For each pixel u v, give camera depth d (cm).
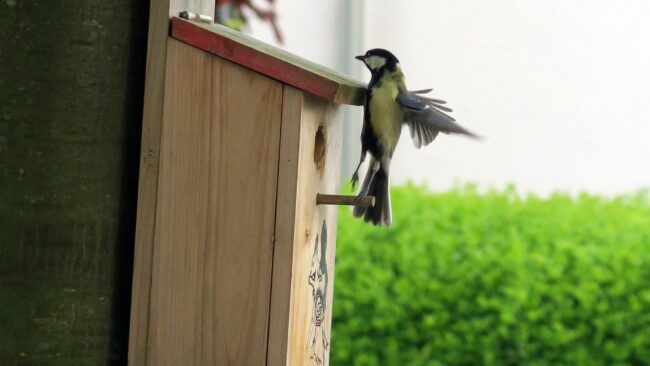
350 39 2053
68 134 551
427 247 1227
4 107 546
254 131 551
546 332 1130
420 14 2017
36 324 550
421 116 618
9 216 547
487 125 1958
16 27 547
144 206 559
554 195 1440
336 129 654
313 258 608
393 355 1175
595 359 1127
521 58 1945
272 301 552
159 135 557
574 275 1153
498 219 1290
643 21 1883
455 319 1166
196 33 550
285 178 549
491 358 1142
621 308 1130
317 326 633
